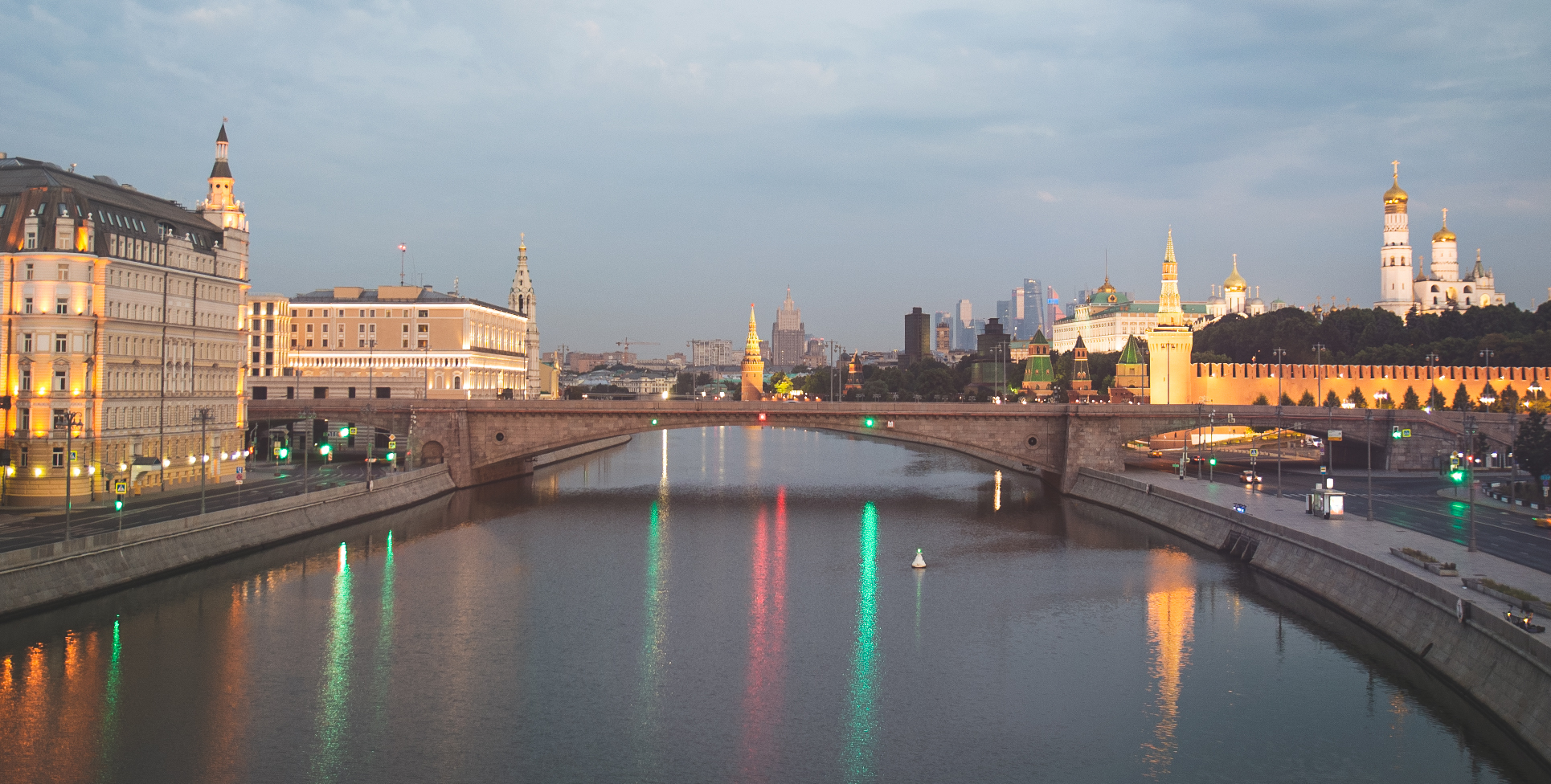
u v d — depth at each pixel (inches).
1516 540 4168.3
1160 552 5044.3
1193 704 2925.7
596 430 7121.1
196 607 3789.4
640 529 5718.5
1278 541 4475.9
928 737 2714.1
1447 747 2618.1
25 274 4785.9
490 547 5108.3
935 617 3828.7
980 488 7780.5
